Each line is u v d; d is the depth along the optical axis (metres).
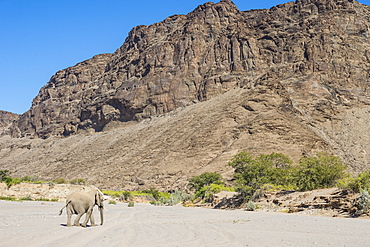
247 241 12.05
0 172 68.75
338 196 27.91
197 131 159.38
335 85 180.75
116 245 11.13
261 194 42.78
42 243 11.23
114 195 80.69
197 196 69.50
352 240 11.88
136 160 161.38
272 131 136.50
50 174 189.38
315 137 135.50
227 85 197.38
